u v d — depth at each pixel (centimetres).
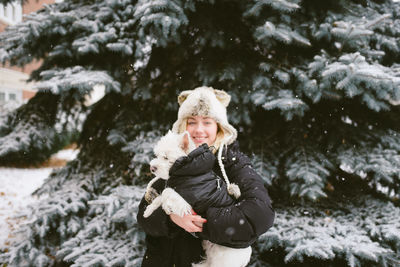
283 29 268
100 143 381
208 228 116
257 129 338
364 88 261
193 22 314
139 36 292
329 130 326
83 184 336
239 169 141
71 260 266
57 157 1109
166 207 117
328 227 267
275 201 320
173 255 139
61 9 355
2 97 1330
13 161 848
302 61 303
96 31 298
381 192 348
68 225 302
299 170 278
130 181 336
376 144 304
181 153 127
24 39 301
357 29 253
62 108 358
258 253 284
